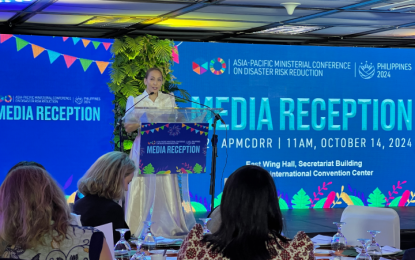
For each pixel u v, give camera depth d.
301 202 8.05
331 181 8.15
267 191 1.74
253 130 7.88
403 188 8.36
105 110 7.44
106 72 7.44
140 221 4.63
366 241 2.28
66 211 1.83
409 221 6.94
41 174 1.81
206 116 4.26
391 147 8.34
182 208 4.74
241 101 7.85
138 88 6.56
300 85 8.06
